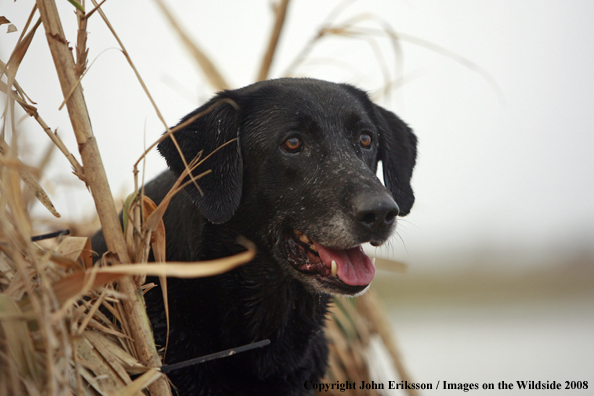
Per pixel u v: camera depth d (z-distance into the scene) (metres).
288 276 3.00
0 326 1.65
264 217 2.91
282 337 3.07
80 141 2.06
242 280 2.93
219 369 2.79
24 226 1.72
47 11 1.98
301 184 2.81
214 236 2.92
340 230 2.64
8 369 1.62
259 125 2.93
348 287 2.78
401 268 3.86
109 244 2.11
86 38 2.06
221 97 3.02
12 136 1.78
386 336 4.11
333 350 3.93
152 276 2.74
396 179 3.49
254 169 2.92
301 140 2.88
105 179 2.11
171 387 2.62
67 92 2.03
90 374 1.93
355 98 3.31
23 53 2.02
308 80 3.22
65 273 2.07
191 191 2.79
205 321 2.81
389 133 3.54
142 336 2.08
